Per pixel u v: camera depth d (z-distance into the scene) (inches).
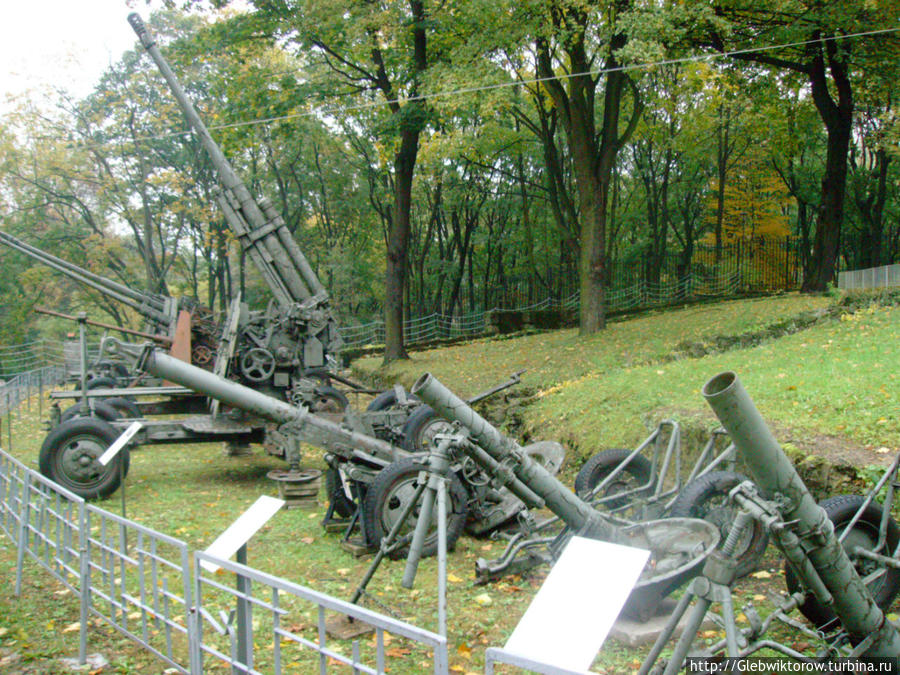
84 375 394.0
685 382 413.4
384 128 716.0
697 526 209.0
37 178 1197.1
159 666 186.4
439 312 1385.3
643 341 603.8
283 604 226.8
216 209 1248.8
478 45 577.3
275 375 471.5
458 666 182.4
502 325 930.1
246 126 745.0
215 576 254.5
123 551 186.1
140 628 210.2
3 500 280.5
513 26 566.3
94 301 1294.3
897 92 834.8
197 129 525.3
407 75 737.6
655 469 283.0
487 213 1387.8
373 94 868.6
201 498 371.9
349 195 1348.4
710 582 128.6
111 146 1160.2
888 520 197.9
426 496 196.5
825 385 336.2
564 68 741.3
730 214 1296.8
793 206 1496.1
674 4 545.0
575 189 1225.4
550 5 568.7
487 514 293.3
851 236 1323.8
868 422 281.3
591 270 695.7
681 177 1266.0
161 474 436.8
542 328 922.7
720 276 1236.5
